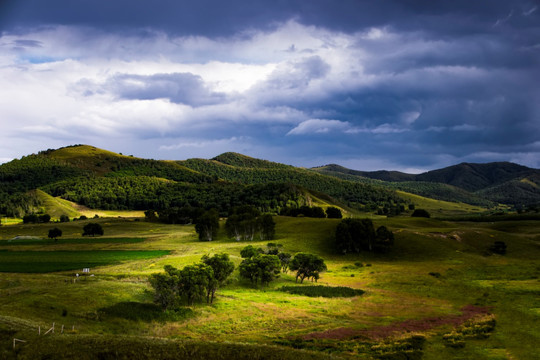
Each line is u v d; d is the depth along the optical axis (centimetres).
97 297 5006
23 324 3556
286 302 6131
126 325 4328
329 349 3788
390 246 12012
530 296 6372
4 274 7200
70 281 6234
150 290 5750
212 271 5931
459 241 12469
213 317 4994
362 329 4628
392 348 3866
